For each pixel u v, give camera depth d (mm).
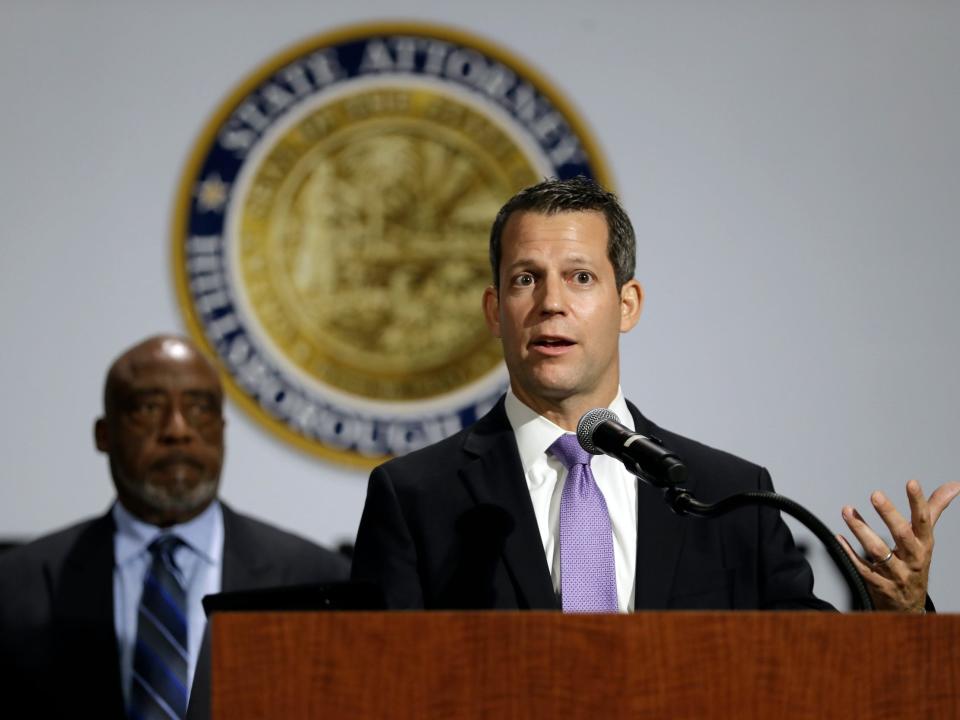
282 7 17484
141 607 12164
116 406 12789
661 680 5789
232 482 16875
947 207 17281
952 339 17062
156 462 12594
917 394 16969
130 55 17328
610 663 5797
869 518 16750
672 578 7812
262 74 17359
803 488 16812
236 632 5918
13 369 16766
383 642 5883
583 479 8055
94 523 12773
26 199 17016
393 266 17406
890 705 5824
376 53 17469
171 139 17250
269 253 17250
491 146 17438
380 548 8078
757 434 16891
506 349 8266
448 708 5824
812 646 5832
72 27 17312
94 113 17203
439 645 5867
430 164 17469
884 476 16844
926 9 17578
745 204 17250
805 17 17562
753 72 17484
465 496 8094
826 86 17469
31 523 16562
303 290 17266
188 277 17094
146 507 12641
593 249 8164
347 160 17453
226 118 17312
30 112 17141
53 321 16875
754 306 17094
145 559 12555
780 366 17000
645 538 7898
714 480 8195
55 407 16766
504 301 8227
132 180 17156
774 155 17344
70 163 17109
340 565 13047
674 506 6832
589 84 17438
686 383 16938
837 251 17203
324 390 17125
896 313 17094
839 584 16109
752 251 17172
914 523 7395
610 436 7039
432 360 17312
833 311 17078
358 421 17109
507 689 5820
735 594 7906
